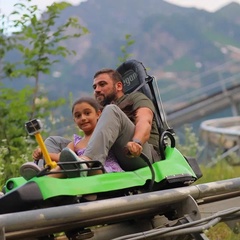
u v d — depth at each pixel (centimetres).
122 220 799
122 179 762
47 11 1306
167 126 864
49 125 1303
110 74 867
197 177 858
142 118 820
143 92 870
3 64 1337
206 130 3834
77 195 719
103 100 863
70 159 730
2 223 655
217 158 1798
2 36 1324
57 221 686
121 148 798
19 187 697
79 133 1224
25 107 1273
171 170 810
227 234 1071
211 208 863
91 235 756
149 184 784
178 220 783
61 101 1327
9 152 1182
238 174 1670
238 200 885
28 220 668
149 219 834
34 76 1328
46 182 706
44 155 719
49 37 1311
